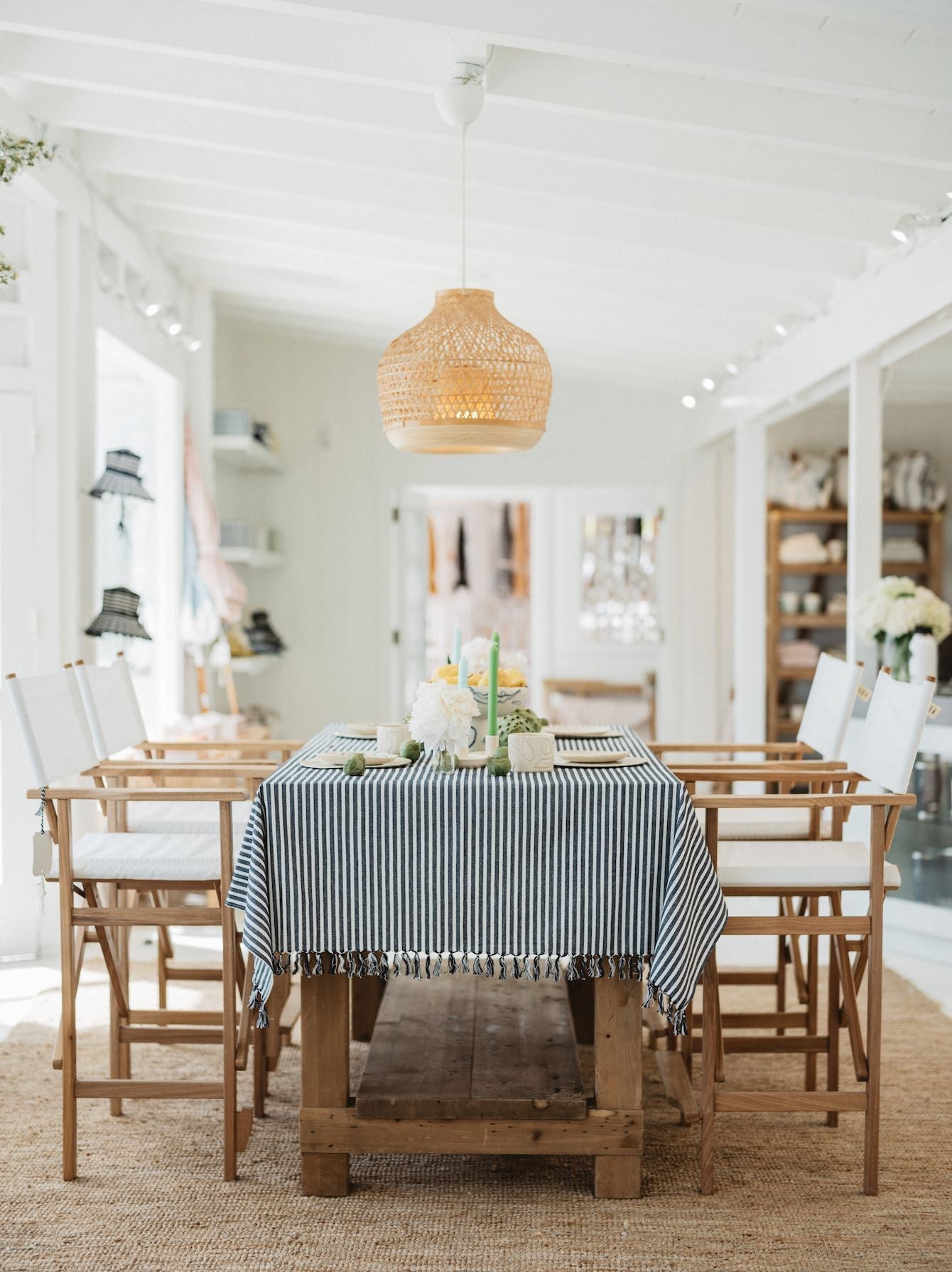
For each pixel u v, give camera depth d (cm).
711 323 612
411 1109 268
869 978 272
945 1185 277
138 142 469
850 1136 304
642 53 311
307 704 817
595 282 566
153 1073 342
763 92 362
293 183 474
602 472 818
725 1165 288
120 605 465
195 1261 245
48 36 350
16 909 444
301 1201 270
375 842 260
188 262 625
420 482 812
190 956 446
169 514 618
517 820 258
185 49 339
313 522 813
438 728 281
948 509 790
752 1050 318
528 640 1119
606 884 259
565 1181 280
